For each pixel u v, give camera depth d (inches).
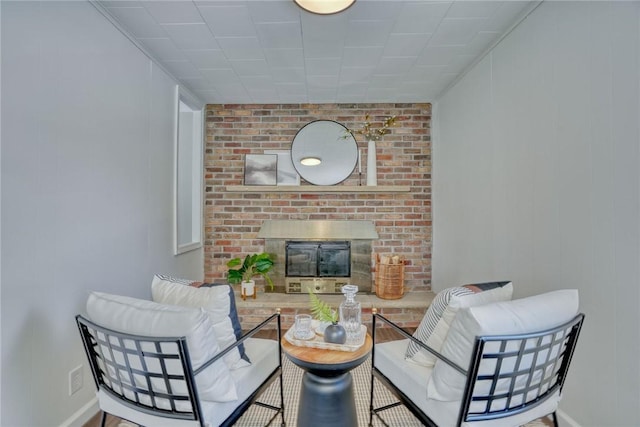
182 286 60.8
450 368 46.5
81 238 66.4
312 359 55.4
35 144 55.8
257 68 104.6
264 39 87.3
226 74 108.9
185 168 134.1
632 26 50.2
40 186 56.7
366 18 78.0
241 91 124.1
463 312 44.4
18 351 52.8
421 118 137.3
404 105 137.3
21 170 53.2
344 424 56.4
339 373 57.2
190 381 42.8
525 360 44.5
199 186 133.6
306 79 113.5
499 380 44.4
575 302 47.8
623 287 51.7
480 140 97.2
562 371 50.7
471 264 102.9
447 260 121.4
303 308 123.3
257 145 138.4
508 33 82.5
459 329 45.1
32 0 55.2
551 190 67.1
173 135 108.5
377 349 65.9
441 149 127.5
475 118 100.4
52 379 59.1
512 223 81.0
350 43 89.8
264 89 122.3
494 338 40.9
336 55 96.6
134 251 85.6
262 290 134.7
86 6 67.8
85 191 67.5
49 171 58.6
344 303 67.1
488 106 92.7
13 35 52.0
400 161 137.4
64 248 62.0
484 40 88.0
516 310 43.8
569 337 48.7
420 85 118.9
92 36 69.7
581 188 59.5
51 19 59.1
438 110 131.3
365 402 77.5
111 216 76.0
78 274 65.4
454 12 75.7
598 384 56.2
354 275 133.3
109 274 75.1
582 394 59.5
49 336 58.5
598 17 55.9
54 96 59.7
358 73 108.9
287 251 133.9
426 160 137.2
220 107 138.2
